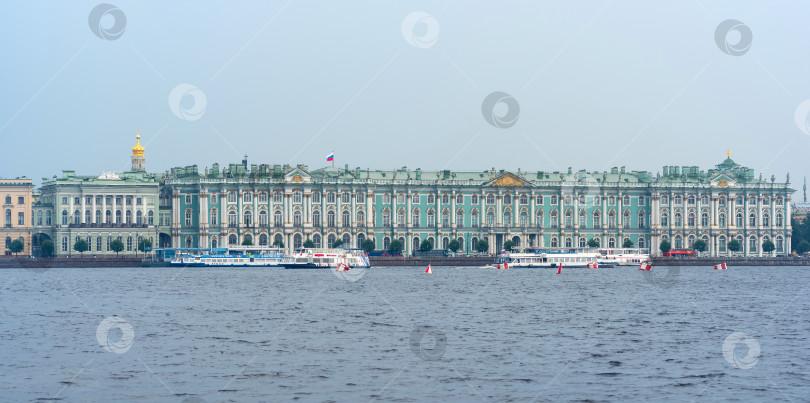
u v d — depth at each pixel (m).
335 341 76.69
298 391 58.31
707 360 68.62
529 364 66.81
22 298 117.19
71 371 63.91
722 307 106.06
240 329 84.06
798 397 57.50
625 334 81.56
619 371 64.56
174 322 89.38
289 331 82.69
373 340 77.38
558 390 58.94
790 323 90.12
